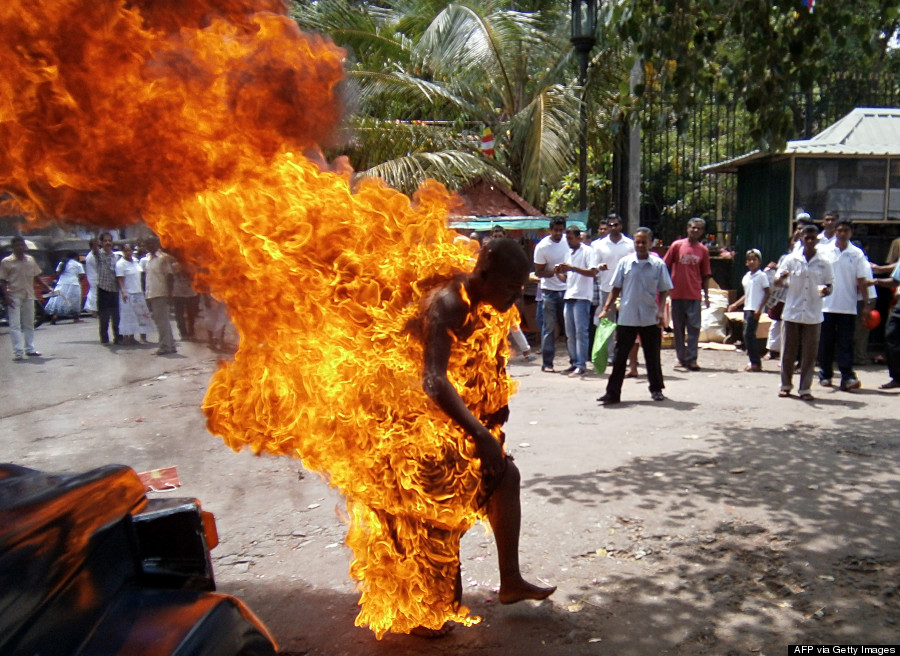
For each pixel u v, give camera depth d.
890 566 3.70
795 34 5.41
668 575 3.65
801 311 7.56
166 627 1.69
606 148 14.67
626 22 5.43
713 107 15.41
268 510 4.61
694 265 9.48
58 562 1.69
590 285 9.05
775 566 3.72
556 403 7.53
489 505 3.07
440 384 2.70
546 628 3.18
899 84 17.39
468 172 12.56
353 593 3.54
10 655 1.46
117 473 2.12
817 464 5.35
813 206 11.97
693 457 5.54
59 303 7.91
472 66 13.50
